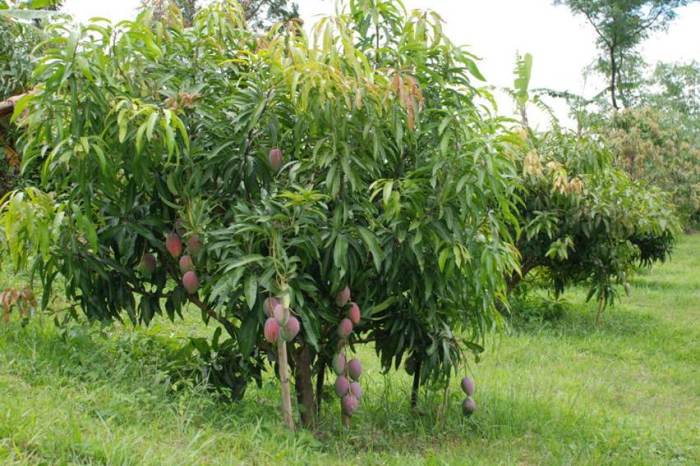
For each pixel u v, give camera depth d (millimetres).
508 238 5000
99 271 4504
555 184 9016
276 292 4113
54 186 4961
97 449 3318
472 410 5211
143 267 4535
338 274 4293
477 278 4723
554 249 9352
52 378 4273
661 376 8055
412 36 4660
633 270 11086
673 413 6617
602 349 9281
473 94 4691
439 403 5473
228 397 4961
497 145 4508
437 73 4562
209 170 4352
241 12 4844
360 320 4793
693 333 10539
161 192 4371
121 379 4648
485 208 4594
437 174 4414
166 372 4723
